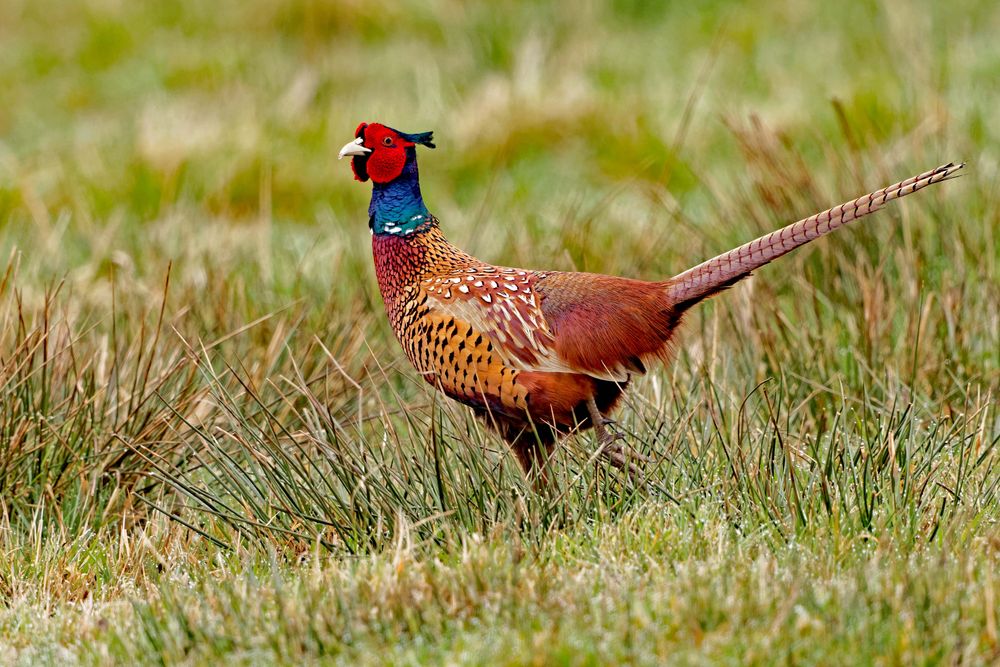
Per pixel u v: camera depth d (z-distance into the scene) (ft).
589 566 24.80
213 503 30.94
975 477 28.12
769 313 36.65
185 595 25.04
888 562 24.03
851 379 34.76
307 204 54.08
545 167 56.18
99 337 37.45
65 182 55.01
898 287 38.04
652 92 60.90
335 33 70.85
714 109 57.00
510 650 21.01
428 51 67.92
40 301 39.29
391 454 30.94
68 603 26.66
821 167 48.42
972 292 36.94
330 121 59.21
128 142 58.95
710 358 34.94
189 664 22.29
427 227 30.35
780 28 66.64
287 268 45.55
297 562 27.25
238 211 53.72
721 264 28.60
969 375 34.30
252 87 65.72
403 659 21.39
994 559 24.22
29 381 32.19
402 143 30.19
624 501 27.89
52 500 30.66
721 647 20.79
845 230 39.50
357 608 23.07
